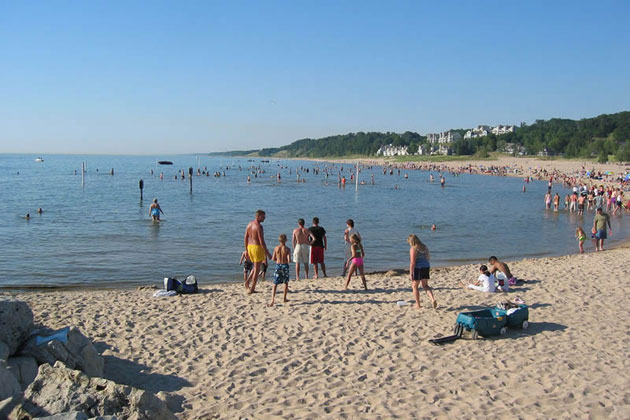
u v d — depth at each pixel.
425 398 6.44
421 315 10.04
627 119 160.12
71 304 11.04
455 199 51.81
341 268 17.30
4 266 17.08
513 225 30.39
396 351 8.12
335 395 6.57
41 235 23.84
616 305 10.70
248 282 12.73
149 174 99.38
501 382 6.88
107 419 4.18
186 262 18.05
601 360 7.61
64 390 4.94
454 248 22.05
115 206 38.16
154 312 10.35
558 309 10.44
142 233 24.92
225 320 9.77
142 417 4.82
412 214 36.38
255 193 56.53
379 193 59.69
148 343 8.52
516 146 180.25
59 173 97.44
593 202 42.06
